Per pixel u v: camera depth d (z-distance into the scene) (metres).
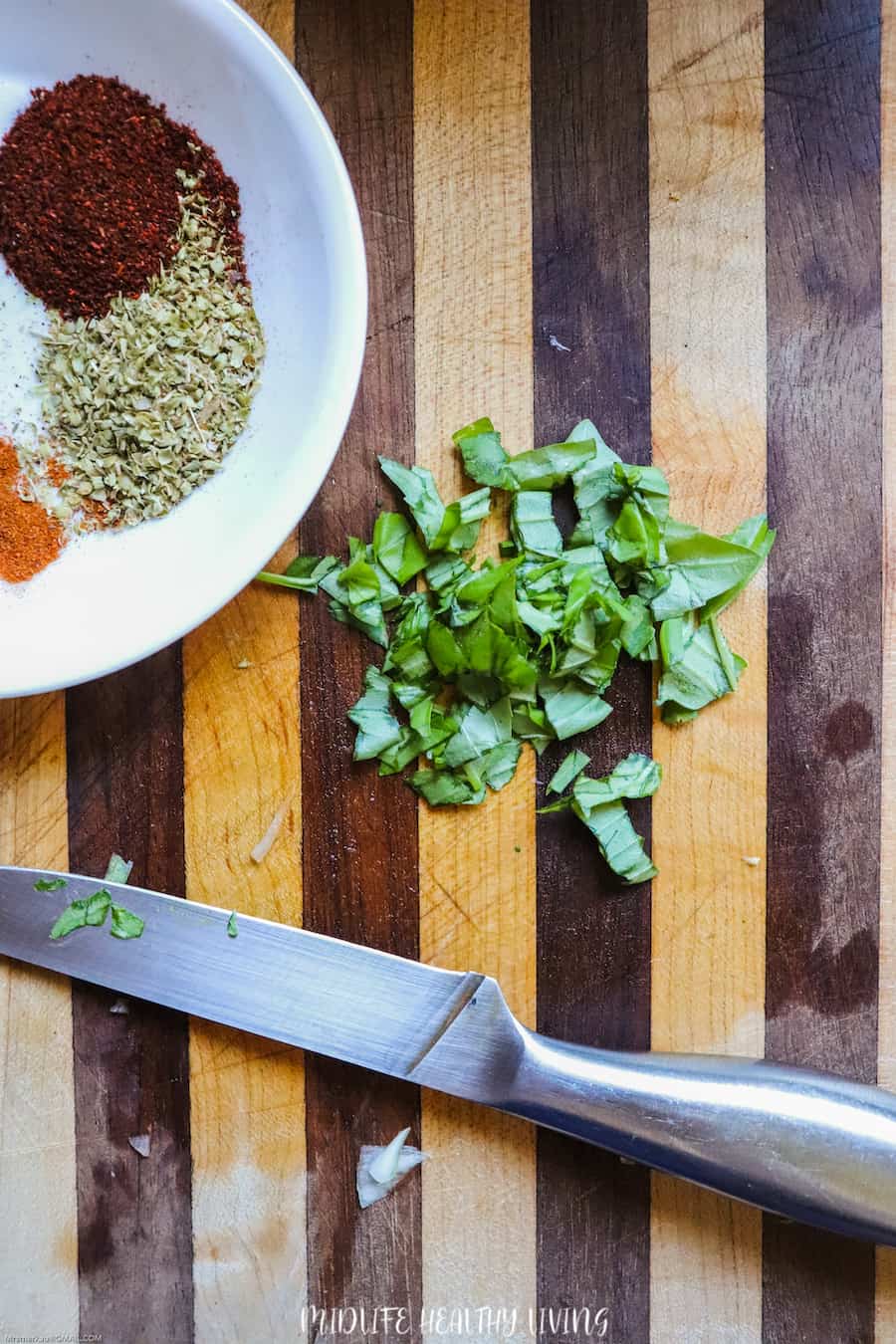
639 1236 0.46
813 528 0.46
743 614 0.46
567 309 0.45
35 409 0.45
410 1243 0.46
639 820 0.46
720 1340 0.46
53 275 0.44
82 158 0.44
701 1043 0.46
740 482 0.46
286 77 0.42
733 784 0.46
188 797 0.46
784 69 0.45
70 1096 0.46
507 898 0.46
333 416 0.43
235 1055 0.46
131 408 0.44
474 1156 0.46
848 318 0.46
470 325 0.45
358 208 0.45
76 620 0.44
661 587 0.45
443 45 0.45
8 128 0.44
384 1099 0.46
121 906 0.45
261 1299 0.46
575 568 0.45
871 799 0.46
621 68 0.45
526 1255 0.46
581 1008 0.46
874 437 0.46
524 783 0.46
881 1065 0.46
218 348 0.44
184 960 0.45
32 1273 0.46
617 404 0.46
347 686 0.46
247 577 0.43
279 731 0.46
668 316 0.46
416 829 0.46
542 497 0.45
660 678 0.46
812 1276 0.46
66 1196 0.46
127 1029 0.46
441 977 0.45
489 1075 0.44
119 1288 0.46
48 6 0.43
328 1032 0.45
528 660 0.45
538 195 0.45
